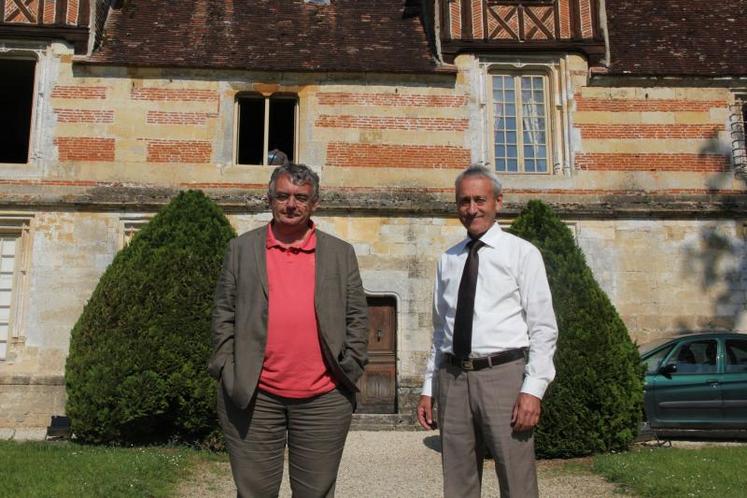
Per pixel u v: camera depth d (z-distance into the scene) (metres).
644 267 11.91
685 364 9.32
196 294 8.33
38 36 11.84
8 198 11.31
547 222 8.56
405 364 11.43
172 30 12.80
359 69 12.12
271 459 3.58
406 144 12.11
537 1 12.73
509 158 12.45
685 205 12.00
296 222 3.73
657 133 12.33
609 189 12.13
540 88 12.73
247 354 3.54
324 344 3.61
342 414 3.64
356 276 3.85
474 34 12.57
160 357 8.02
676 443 9.14
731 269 11.95
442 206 11.85
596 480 6.75
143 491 5.82
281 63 12.21
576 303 8.02
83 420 7.93
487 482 6.75
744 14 13.82
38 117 11.72
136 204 11.47
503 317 3.69
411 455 8.40
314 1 13.80
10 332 11.16
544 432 7.77
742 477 6.42
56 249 11.35
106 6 12.88
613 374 7.87
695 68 12.52
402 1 14.00
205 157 11.86
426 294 11.70
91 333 8.16
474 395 3.65
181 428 8.21
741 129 12.40
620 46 12.98
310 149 12.00
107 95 11.86
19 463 6.49
